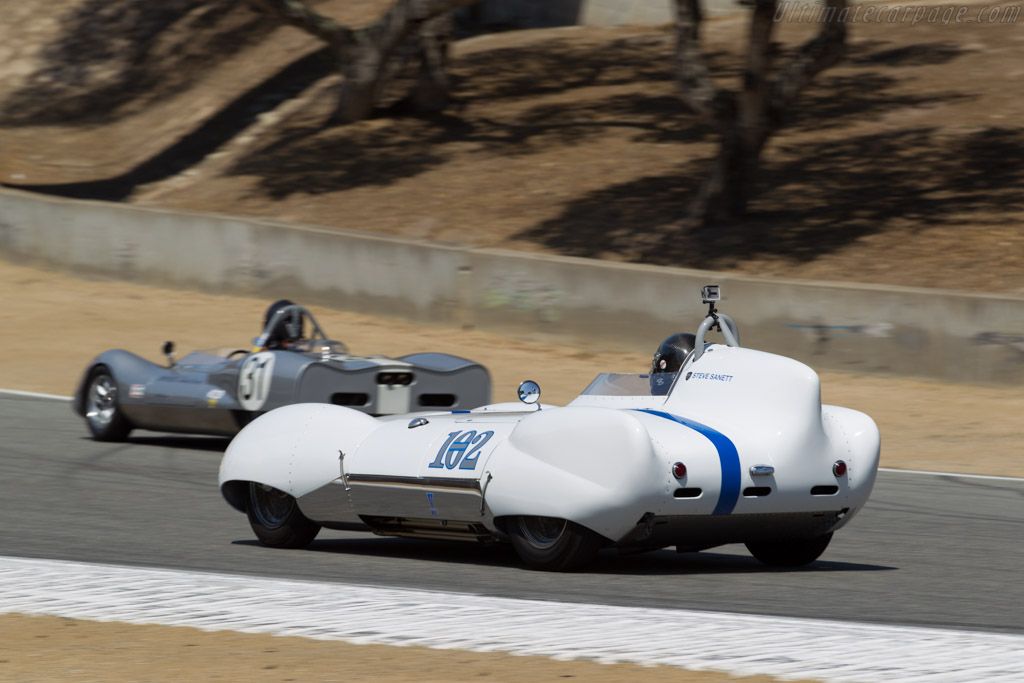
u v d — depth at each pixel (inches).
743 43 5152.6
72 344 2780.5
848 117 4232.3
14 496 1368.1
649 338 2731.3
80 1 6737.2
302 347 1808.6
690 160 3978.8
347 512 1074.1
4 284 3388.3
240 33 6107.3
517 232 3599.9
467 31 5979.3
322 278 3196.4
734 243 3260.3
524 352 2778.1
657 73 4982.8
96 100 5885.8
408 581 959.0
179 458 1686.8
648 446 937.5
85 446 1763.0
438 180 4106.8
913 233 3161.9
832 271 3009.4
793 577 1024.2
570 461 952.3
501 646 721.6
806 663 682.2
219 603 839.7
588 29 5728.3
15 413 2046.0
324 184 4232.3
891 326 2480.3
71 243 3523.6
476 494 989.2
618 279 2768.2
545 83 5044.3
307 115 5014.8
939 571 1067.9
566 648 717.3
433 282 3016.7
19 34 6555.1
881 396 2351.1
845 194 3533.5
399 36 4655.5
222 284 3326.8
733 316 2630.4
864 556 1149.1
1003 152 3683.6
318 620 789.2
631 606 872.9
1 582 907.4
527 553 1005.2
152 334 2891.2
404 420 1100.5
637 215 3575.3
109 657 704.4
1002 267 2861.7
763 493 991.0
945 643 735.1
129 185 4734.3
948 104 4195.4
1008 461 1873.8
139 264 3432.6
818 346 2544.3
